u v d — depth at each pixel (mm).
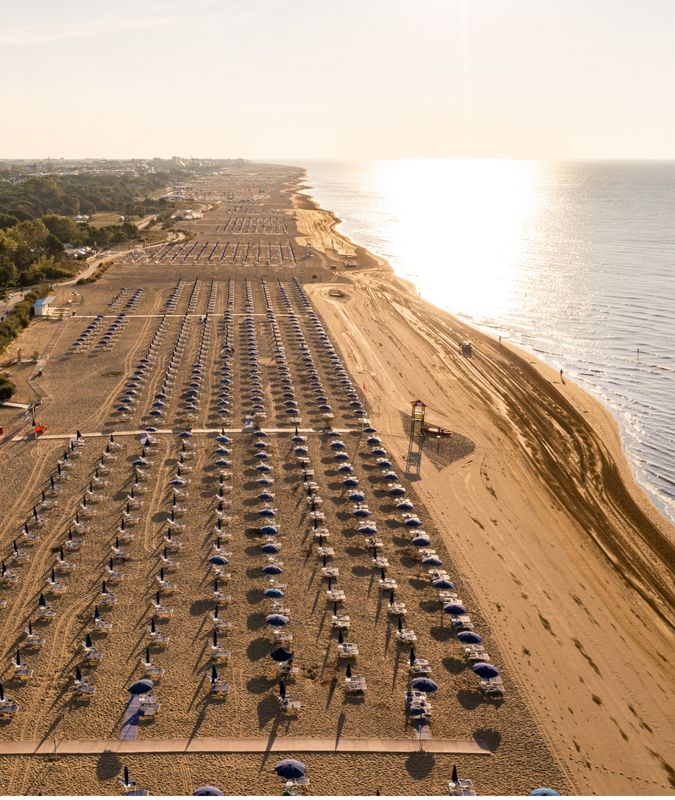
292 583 38281
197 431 59094
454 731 28609
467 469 53500
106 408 64250
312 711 29344
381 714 29297
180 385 70812
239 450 55281
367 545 41938
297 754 27172
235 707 29453
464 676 31797
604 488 51938
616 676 32562
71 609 35781
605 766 27266
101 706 29359
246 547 41719
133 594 37094
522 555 42312
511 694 30844
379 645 33656
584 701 30812
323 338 88125
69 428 59469
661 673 32969
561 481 52625
